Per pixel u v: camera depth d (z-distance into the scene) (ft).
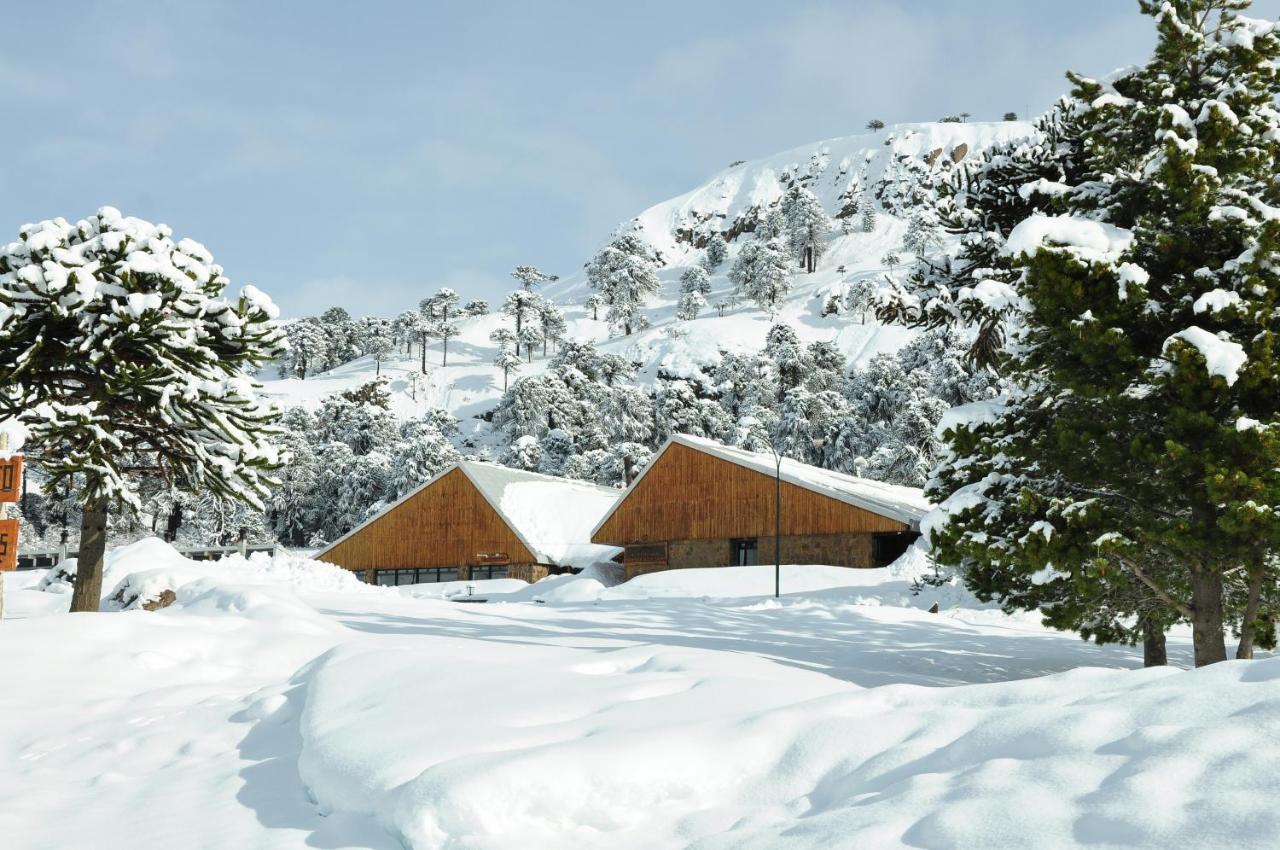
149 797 24.53
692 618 88.43
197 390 58.18
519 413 409.08
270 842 20.16
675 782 19.81
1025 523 48.98
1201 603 49.11
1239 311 45.24
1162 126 50.65
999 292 51.67
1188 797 15.02
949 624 91.04
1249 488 42.04
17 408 55.01
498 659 35.83
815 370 383.04
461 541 189.47
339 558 199.00
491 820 18.35
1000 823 15.66
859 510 150.82
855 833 16.47
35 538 250.78
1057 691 21.76
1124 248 48.16
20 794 25.30
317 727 26.13
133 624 43.32
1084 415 50.80
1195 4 55.21
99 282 56.44
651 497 172.55
